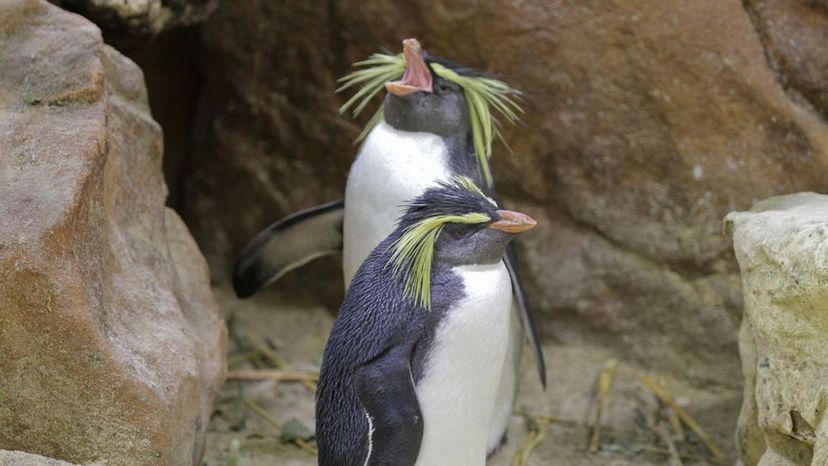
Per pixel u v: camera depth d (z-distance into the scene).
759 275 7.49
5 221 6.66
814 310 7.01
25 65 7.73
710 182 10.71
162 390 7.17
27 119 7.41
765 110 10.38
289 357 11.62
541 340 11.77
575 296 11.52
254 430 10.09
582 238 11.38
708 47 10.37
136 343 7.33
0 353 6.68
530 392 11.03
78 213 6.89
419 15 10.97
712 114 10.53
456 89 9.00
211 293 9.30
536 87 10.90
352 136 11.66
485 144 9.52
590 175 11.10
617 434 10.34
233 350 11.62
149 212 8.71
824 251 6.85
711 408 10.88
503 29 10.77
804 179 10.36
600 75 10.73
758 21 10.31
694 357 11.26
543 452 9.98
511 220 6.86
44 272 6.60
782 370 7.34
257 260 10.24
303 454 9.70
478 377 6.91
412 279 6.77
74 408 6.84
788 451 7.54
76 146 7.20
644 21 10.45
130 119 8.64
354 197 8.92
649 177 10.93
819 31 10.22
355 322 6.84
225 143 12.17
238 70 11.90
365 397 6.55
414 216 7.04
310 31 11.48
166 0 9.58
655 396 11.00
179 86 12.29
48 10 8.02
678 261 11.08
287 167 12.05
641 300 11.32
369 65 11.33
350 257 9.18
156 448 6.95
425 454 6.91
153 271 8.31
